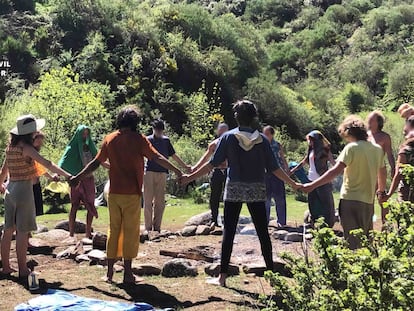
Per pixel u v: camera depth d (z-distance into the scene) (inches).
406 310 117.0
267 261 219.3
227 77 1194.0
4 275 239.1
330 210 330.0
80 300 201.5
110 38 1086.4
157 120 351.6
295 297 143.5
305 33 2282.2
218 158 215.2
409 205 144.1
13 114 681.0
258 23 2635.3
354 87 1654.8
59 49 1029.2
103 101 866.8
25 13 1083.9
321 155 328.8
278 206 370.3
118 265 254.8
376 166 216.5
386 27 2203.5
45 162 225.3
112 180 223.6
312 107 1396.4
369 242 145.9
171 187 646.5
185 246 311.1
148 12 1270.9
